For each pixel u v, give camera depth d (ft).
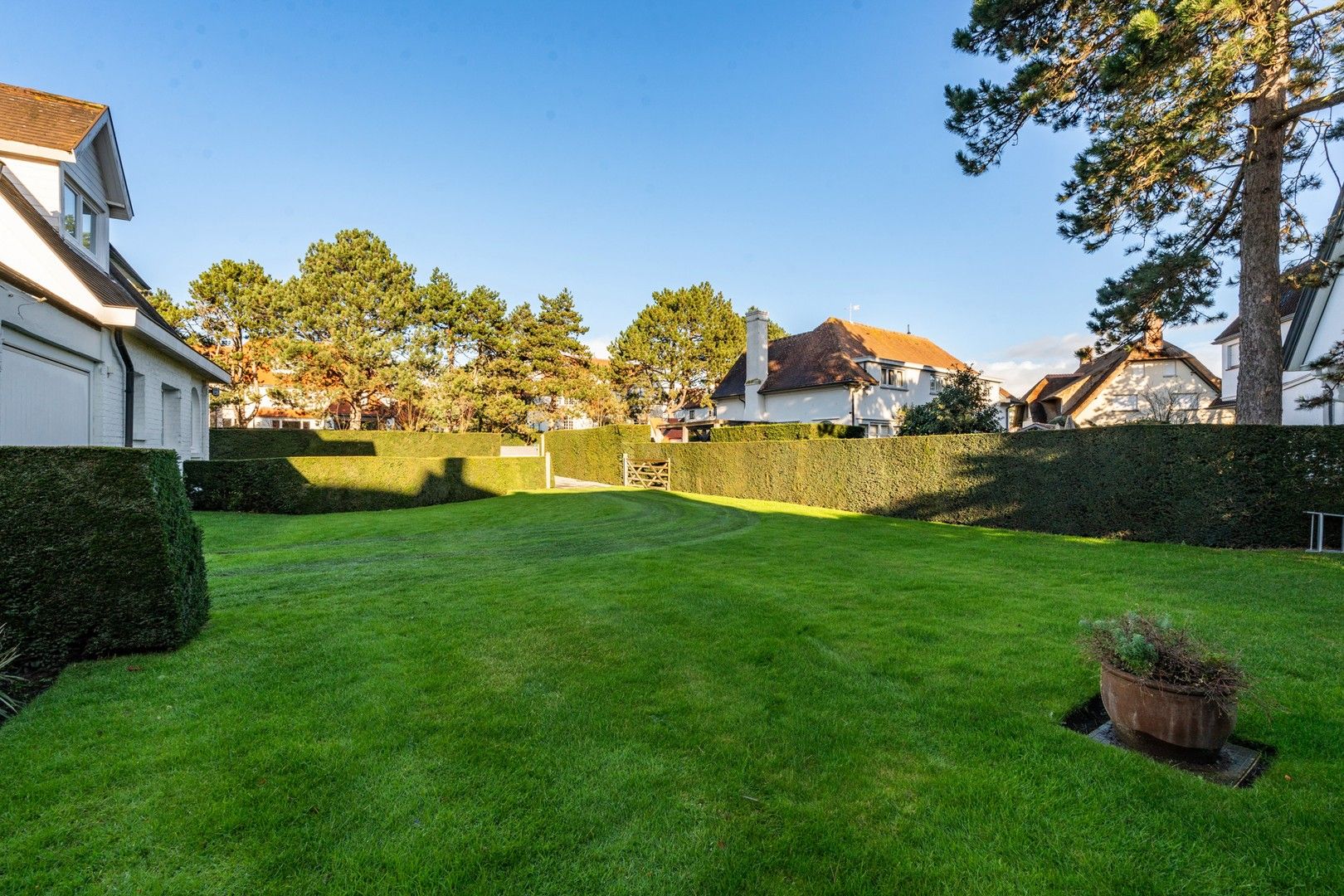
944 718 10.48
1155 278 33.58
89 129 31.27
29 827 7.16
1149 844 7.22
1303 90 28.53
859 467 50.03
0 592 11.69
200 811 7.54
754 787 8.40
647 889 6.48
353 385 88.99
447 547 30.76
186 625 13.65
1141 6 26.09
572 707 10.81
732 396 104.32
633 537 34.78
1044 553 27.68
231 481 45.39
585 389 124.06
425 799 7.93
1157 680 9.27
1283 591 19.29
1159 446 31.68
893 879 6.68
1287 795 8.09
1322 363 33.12
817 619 16.38
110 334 31.14
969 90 30.89
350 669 12.37
